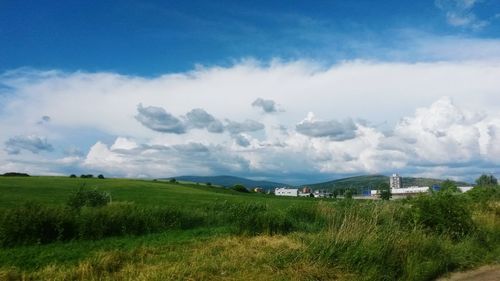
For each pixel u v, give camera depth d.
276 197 102.94
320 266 11.45
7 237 16.80
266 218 19.48
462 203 18.06
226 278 10.76
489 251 15.63
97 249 15.62
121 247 16.09
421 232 15.29
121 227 19.64
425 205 17.48
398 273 11.88
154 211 22.23
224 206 26.48
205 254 13.95
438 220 16.98
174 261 12.81
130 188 81.25
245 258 12.82
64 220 18.12
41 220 17.48
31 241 17.12
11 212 17.47
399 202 19.77
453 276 12.80
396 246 12.68
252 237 17.98
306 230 19.84
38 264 13.09
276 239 17.09
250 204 25.98
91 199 26.91
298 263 11.63
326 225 20.03
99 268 11.91
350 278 10.98
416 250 13.09
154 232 20.72
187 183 127.00
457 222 16.95
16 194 52.22
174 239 17.97
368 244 12.23
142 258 13.30
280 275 10.94
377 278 11.16
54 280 10.78
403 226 16.55
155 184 99.12
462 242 15.71
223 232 19.94
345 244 12.20
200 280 10.59
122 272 11.40
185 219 22.83
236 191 120.00
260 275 10.92
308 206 23.64
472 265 13.95
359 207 18.77
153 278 10.34
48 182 84.06
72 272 11.36
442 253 13.58
